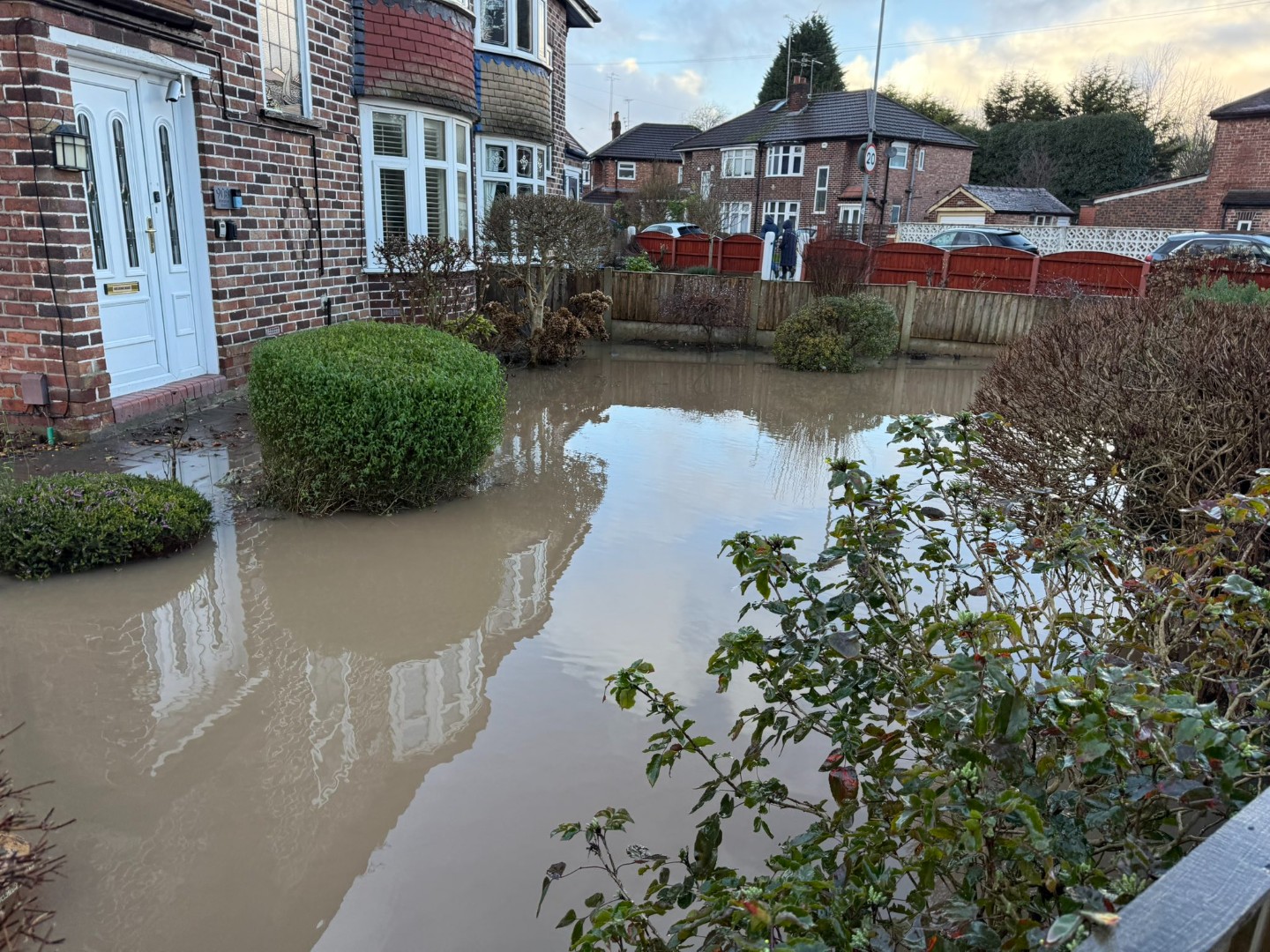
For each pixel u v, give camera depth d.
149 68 7.27
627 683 2.46
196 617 4.52
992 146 42.84
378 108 10.80
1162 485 4.24
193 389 7.96
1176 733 1.65
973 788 1.80
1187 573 3.21
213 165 8.05
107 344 7.10
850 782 2.23
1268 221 24.84
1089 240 25.19
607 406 10.58
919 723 2.28
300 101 9.55
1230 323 4.55
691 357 14.54
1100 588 3.71
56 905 2.59
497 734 3.61
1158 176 41.22
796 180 37.22
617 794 3.26
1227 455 4.02
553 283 15.61
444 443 6.09
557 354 12.95
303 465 5.90
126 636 4.27
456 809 3.14
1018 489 4.46
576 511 6.49
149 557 5.18
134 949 2.46
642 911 1.92
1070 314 6.80
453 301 12.20
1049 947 1.28
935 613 2.63
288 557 5.34
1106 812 1.77
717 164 40.97
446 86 11.52
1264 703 1.98
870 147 29.73
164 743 3.45
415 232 11.48
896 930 2.01
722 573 5.41
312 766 3.35
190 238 8.07
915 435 3.21
